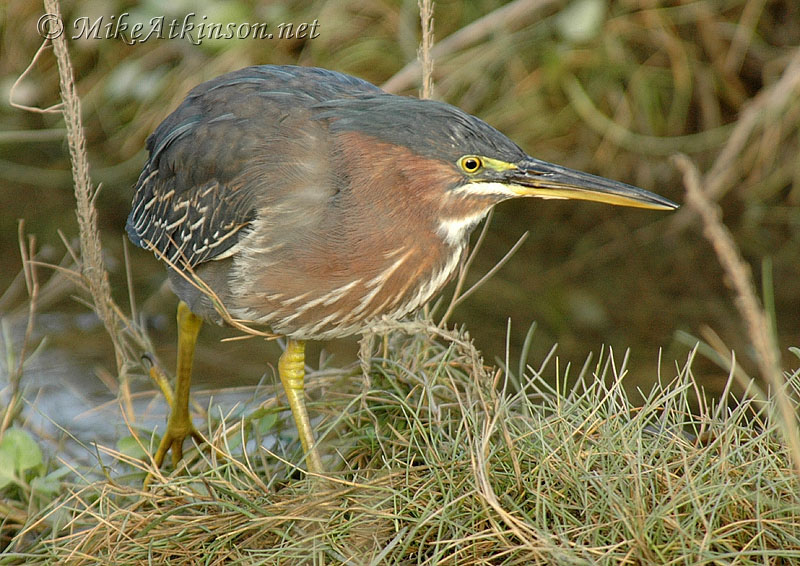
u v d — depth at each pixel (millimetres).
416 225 7102
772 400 6887
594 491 6414
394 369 7824
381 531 6570
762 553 5609
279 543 6645
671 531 6000
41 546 7109
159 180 8078
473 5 13367
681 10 12914
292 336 7508
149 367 8781
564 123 13109
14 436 7664
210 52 13609
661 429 6805
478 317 10812
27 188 13234
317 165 7055
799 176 12469
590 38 12930
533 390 9273
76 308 11008
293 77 7711
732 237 12195
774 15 12969
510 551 6023
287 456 7859
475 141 7000
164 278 11664
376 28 13531
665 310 10953
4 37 14312
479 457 6137
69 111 7926
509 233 12531
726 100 13086
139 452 8055
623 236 12359
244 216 7211
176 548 6664
